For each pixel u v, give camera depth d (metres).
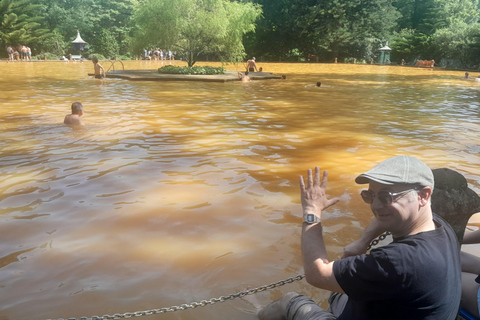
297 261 3.66
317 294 3.18
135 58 60.22
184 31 29.03
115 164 6.48
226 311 2.95
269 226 4.36
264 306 3.01
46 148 7.40
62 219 4.46
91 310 2.94
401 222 1.92
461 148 7.98
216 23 28.33
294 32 58.97
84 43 58.06
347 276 1.91
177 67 28.25
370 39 58.81
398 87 22.83
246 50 60.25
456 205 2.30
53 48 57.53
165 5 27.98
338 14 56.03
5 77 24.12
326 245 3.91
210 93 17.77
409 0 67.44
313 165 6.65
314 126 10.20
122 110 12.20
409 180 1.89
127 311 2.94
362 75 33.44
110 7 67.06
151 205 4.86
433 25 63.25
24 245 3.89
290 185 5.65
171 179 5.81
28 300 3.06
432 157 7.23
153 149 7.47
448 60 53.72
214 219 4.50
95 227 4.28
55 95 15.71
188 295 3.14
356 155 7.33
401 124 10.71
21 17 52.38
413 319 1.86
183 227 4.30
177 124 10.05
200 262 3.61
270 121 10.83
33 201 4.95
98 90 17.97
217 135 8.84
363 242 2.48
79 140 8.08
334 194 5.31
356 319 2.03
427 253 1.84
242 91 18.92
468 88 22.80
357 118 11.61
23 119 10.30
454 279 1.91
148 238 4.05
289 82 25.09
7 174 5.93
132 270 3.47
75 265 3.54
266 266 3.56
